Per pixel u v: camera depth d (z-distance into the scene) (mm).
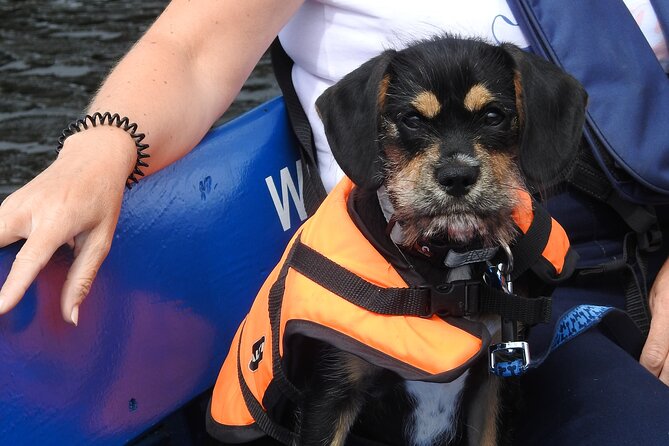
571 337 1063
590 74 1132
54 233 927
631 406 1046
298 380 1022
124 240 1067
